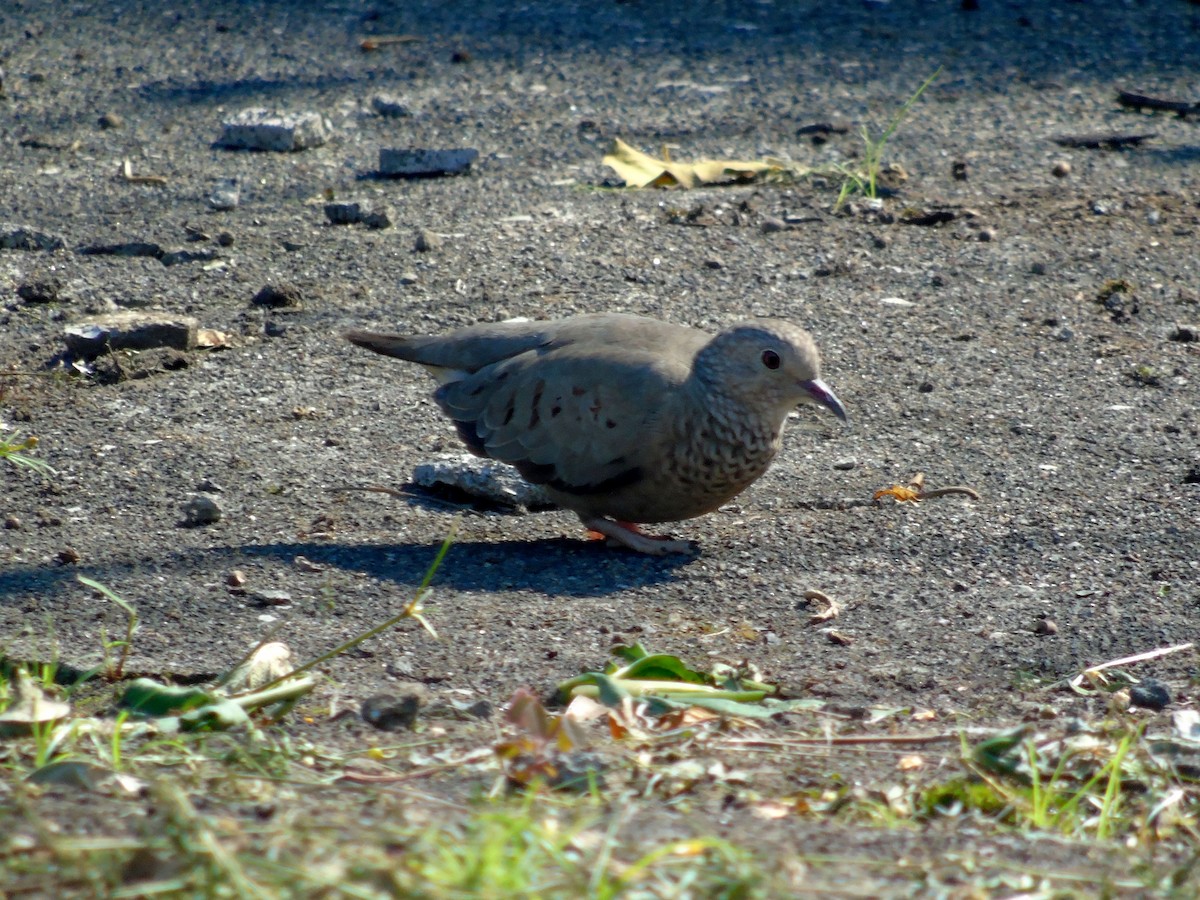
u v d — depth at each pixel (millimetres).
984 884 5270
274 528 10352
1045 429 12141
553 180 18297
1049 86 22016
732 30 24688
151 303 14656
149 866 4816
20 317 14273
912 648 8742
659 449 9852
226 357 13562
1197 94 21453
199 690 7500
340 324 14250
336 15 25562
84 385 12883
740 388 9758
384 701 7359
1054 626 8977
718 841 5008
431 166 18516
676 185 18078
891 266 15633
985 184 18031
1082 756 6953
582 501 10234
